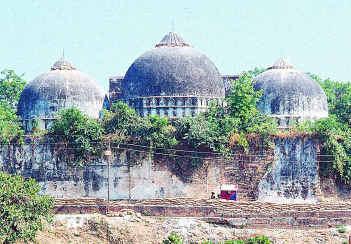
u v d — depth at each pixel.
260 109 140.75
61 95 138.50
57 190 128.75
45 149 129.38
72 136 128.88
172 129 129.88
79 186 128.75
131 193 128.38
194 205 119.69
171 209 119.25
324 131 130.12
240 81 137.88
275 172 129.88
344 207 122.12
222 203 120.38
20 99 142.50
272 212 119.44
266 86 141.38
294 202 129.62
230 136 129.88
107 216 117.31
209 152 129.00
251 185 129.50
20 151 129.88
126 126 129.88
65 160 129.00
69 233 114.06
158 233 115.69
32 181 108.06
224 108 134.75
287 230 118.12
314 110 140.50
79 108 138.75
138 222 116.88
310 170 129.88
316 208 121.12
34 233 105.00
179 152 128.88
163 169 128.75
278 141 130.38
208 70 138.00
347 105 146.38
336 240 115.94
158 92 135.62
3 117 137.38
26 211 104.44
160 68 136.62
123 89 139.25
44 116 138.38
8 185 105.00
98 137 129.00
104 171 128.75
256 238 106.88
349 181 130.38
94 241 114.19
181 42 140.88
